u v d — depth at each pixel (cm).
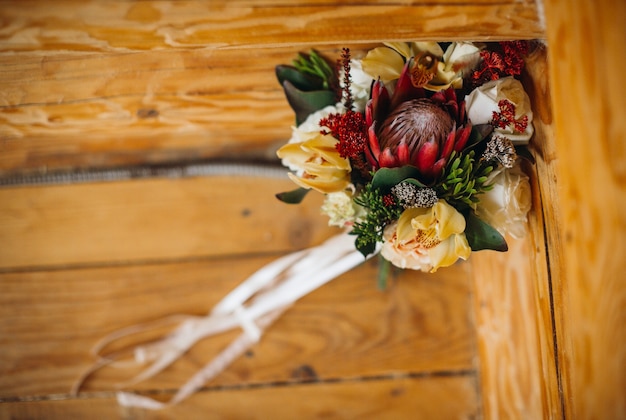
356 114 97
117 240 132
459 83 98
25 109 114
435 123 94
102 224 132
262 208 132
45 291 132
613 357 93
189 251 132
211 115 119
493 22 92
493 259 118
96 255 132
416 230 94
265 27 90
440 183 96
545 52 94
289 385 131
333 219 103
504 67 97
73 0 88
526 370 109
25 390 131
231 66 110
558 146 92
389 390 130
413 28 91
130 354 132
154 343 131
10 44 89
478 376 130
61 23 88
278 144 131
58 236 132
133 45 90
